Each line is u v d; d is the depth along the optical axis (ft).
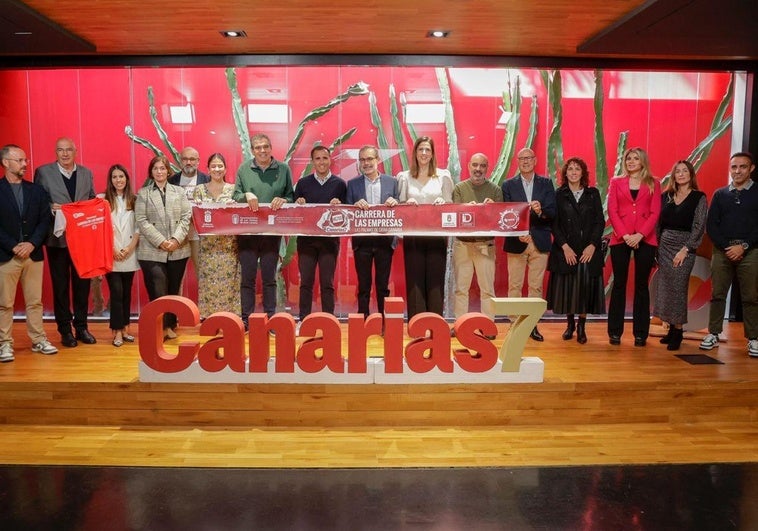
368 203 15.12
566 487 10.00
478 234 14.80
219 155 15.69
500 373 12.62
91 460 10.93
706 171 20.06
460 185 15.94
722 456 11.26
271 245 15.52
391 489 9.89
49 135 19.45
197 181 16.97
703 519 9.04
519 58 17.92
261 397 12.57
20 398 12.51
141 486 9.95
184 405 12.57
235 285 15.79
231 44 16.53
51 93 19.30
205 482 10.10
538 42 16.42
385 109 19.65
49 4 13.07
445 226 14.78
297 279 20.34
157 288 15.26
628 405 12.85
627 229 15.34
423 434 12.24
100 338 16.48
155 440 11.84
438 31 15.31
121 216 15.23
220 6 13.16
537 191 16.07
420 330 12.51
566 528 8.75
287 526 8.74
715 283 15.42
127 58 17.61
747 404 12.98
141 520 8.88
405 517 9.02
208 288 15.57
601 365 13.99
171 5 13.12
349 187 15.37
